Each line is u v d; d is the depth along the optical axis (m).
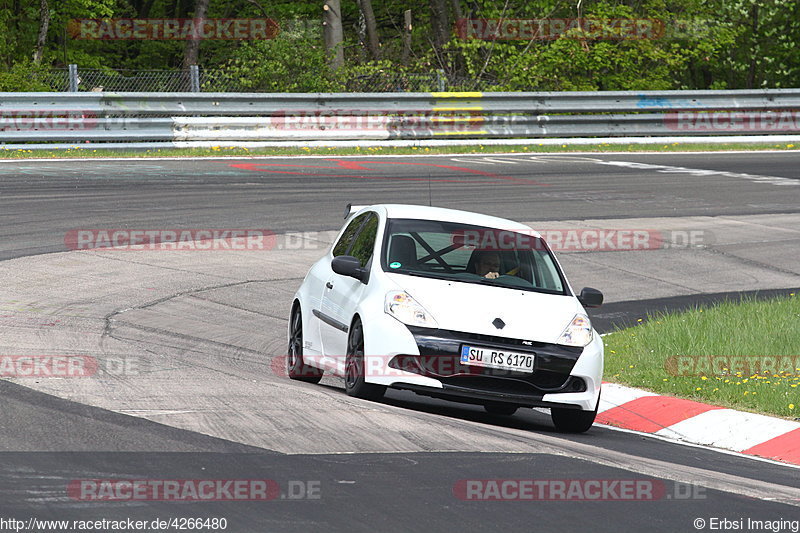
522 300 32.47
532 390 30.78
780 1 153.50
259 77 108.62
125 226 61.09
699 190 84.25
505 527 18.81
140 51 152.62
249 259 56.50
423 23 160.62
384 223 35.12
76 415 25.27
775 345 41.91
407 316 30.81
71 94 86.94
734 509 21.31
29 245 54.66
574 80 134.62
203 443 23.45
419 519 18.91
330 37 125.38
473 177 84.44
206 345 40.22
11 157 82.88
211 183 76.38
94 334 38.75
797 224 74.44
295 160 89.75
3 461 20.98
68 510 18.27
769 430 31.84
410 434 26.12
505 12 140.88
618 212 74.44
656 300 55.25
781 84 177.00
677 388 37.06
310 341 35.69
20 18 137.00
